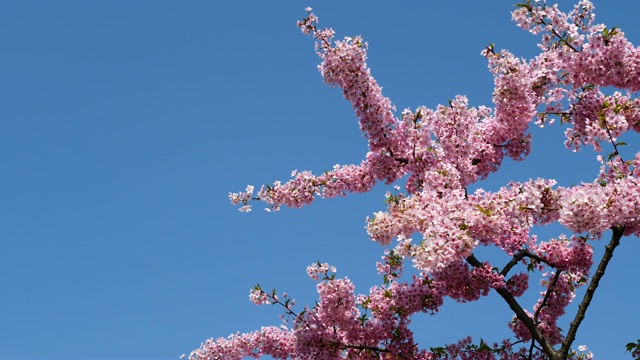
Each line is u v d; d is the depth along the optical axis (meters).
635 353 9.32
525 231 9.65
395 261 10.85
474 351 10.52
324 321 10.55
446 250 7.50
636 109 9.07
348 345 10.57
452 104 9.54
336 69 9.99
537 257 9.73
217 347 11.53
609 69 8.55
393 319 10.50
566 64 8.79
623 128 8.16
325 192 11.23
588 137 8.41
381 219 8.72
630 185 7.31
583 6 8.57
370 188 11.18
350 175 11.19
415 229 8.64
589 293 9.15
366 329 10.48
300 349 10.69
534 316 10.08
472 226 7.72
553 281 10.08
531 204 7.53
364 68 10.02
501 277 9.60
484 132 10.82
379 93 10.19
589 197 7.02
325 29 10.04
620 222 7.34
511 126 10.34
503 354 10.61
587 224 7.11
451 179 9.02
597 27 8.55
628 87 8.63
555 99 9.65
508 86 9.09
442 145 9.62
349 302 10.35
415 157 10.37
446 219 7.75
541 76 9.35
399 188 10.46
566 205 7.13
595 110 9.38
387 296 10.56
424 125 10.26
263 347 11.48
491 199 7.81
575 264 9.70
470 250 7.60
